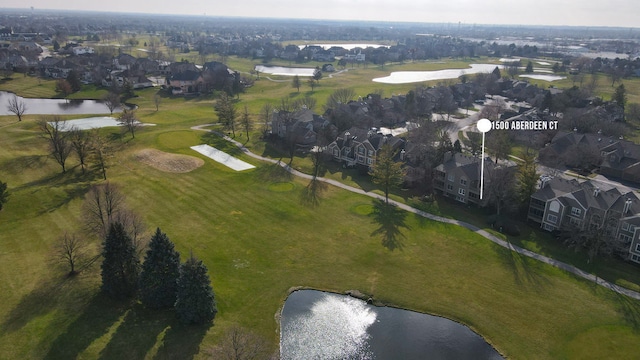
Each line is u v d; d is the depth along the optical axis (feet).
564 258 237.25
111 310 185.78
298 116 442.91
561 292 209.46
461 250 243.19
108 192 243.19
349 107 513.45
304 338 181.47
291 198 303.07
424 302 204.33
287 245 245.45
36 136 391.65
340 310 198.80
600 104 561.43
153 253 185.06
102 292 195.62
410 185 328.08
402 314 197.57
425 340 182.70
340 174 352.08
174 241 242.78
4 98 590.14
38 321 176.35
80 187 302.04
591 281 217.77
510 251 242.58
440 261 233.76
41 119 441.27
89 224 239.30
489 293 209.36
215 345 170.19
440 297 207.31
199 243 242.78
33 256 220.02
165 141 406.41
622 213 244.83
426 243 249.96
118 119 453.58
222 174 339.98
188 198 296.92
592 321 191.11
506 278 219.82
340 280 218.38
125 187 308.19
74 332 172.14
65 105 572.92
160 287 186.60
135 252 195.21
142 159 362.94
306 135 414.62
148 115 518.78
